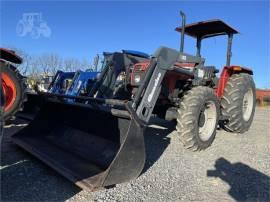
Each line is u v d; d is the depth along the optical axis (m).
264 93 20.77
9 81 5.36
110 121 4.04
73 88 6.69
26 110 7.39
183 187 3.47
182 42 5.41
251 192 3.40
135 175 3.40
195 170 4.05
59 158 3.91
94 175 3.38
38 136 4.88
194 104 4.66
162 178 3.71
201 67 5.55
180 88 5.47
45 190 3.23
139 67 4.89
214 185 3.57
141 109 3.65
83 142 4.36
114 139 3.96
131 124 3.36
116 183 3.24
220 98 6.09
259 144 5.69
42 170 3.79
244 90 6.16
